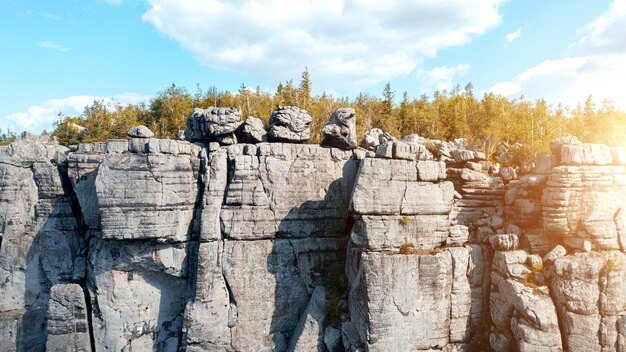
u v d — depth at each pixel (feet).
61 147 126.72
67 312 112.78
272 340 111.45
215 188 111.45
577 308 85.40
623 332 84.07
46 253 120.16
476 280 99.91
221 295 109.60
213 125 118.62
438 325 95.76
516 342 88.07
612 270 85.92
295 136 123.54
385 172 98.17
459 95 262.67
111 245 113.70
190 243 114.11
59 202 122.01
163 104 254.27
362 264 95.55
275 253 113.19
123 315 113.80
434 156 126.93
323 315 106.63
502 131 182.29
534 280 90.94
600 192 92.38
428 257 94.94
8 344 118.11
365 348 94.48
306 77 252.62
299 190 115.55
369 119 239.71
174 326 117.50
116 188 107.45
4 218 120.37
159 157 109.60
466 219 110.52
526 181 103.09
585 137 187.11
